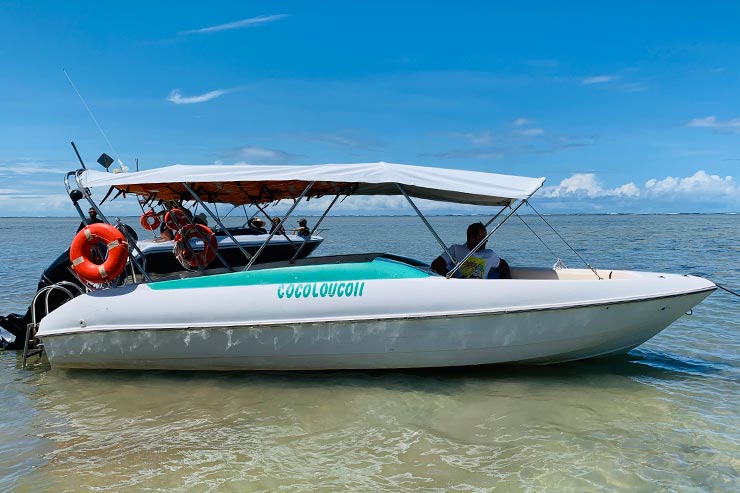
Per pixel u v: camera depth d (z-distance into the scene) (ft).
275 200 27.91
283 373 20.62
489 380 20.01
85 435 15.98
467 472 13.62
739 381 20.07
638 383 19.80
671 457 14.29
